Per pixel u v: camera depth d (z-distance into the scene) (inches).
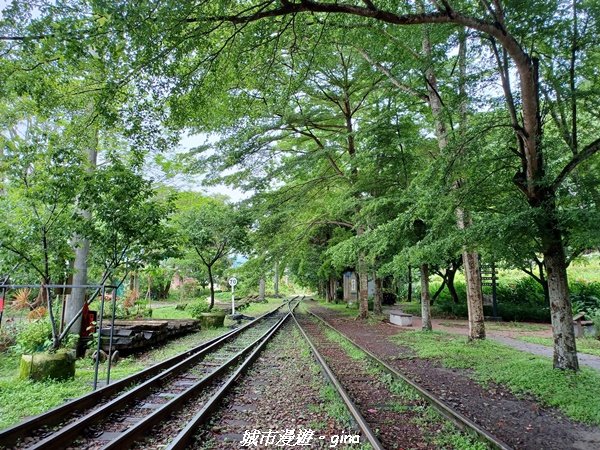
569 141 304.7
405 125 537.0
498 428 193.6
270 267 775.1
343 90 666.8
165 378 296.4
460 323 732.0
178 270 1298.0
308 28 353.1
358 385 281.1
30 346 352.2
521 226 273.9
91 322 353.4
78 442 176.9
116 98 286.2
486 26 246.7
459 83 324.5
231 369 337.7
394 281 1150.3
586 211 250.1
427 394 230.2
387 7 304.0
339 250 557.6
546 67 312.5
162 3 213.5
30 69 244.2
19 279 314.5
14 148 306.3
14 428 175.3
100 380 292.8
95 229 331.3
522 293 870.4
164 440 180.2
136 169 380.8
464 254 477.1
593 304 700.7
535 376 275.3
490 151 311.7
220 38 309.0
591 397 230.7
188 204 685.9
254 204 712.4
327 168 790.5
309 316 935.7
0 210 331.6
